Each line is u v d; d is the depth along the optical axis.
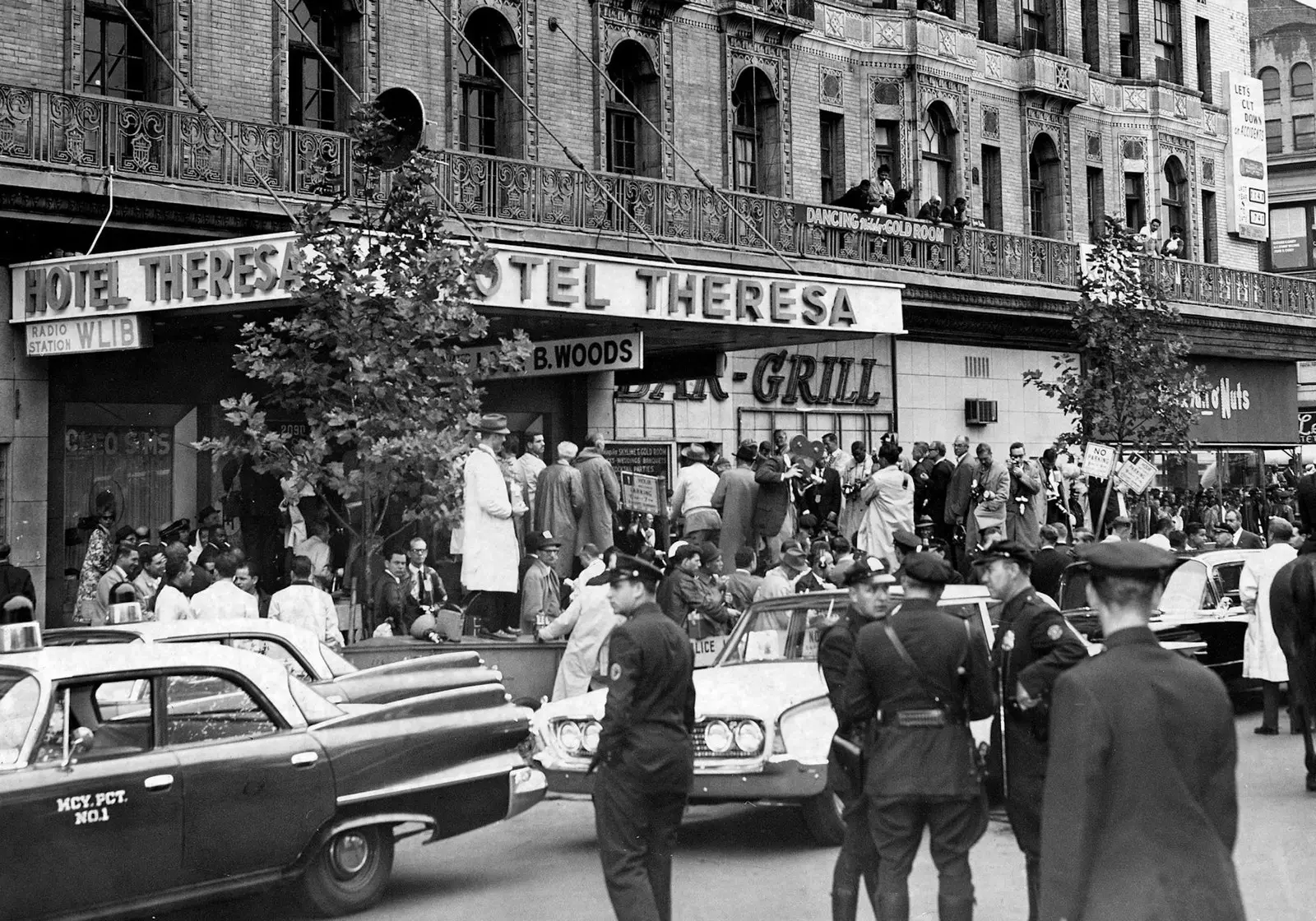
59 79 18.61
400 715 8.73
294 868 8.12
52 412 18.34
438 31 22.73
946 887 6.84
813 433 27.45
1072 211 33.94
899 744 6.88
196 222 18.47
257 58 20.48
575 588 14.55
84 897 7.33
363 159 13.98
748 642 11.18
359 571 13.98
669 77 25.95
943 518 21.39
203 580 14.16
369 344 13.04
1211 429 36.62
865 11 29.62
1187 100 37.22
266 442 13.16
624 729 7.04
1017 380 31.64
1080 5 34.75
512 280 17.33
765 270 24.81
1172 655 4.44
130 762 7.57
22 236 17.50
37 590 18.02
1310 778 11.67
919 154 30.12
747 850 10.06
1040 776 7.39
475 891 9.06
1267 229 39.97
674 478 25.11
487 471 15.16
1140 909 4.11
